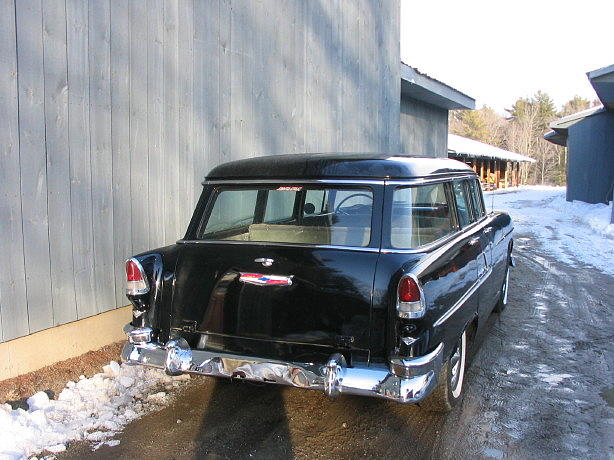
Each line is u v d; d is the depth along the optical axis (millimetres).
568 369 4711
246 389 4258
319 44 8195
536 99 91938
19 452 3268
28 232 4113
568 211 21359
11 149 3957
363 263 3244
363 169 3537
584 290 7762
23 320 4121
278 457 3309
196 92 5754
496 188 45719
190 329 3586
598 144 21609
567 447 3412
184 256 3674
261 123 6898
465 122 82312
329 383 3078
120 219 4926
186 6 5547
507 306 6848
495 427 3672
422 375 3066
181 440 3486
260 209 3885
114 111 4789
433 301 3232
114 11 4734
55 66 4246
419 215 3650
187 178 5691
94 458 3268
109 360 4652
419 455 3334
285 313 3355
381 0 10320
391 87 11039
